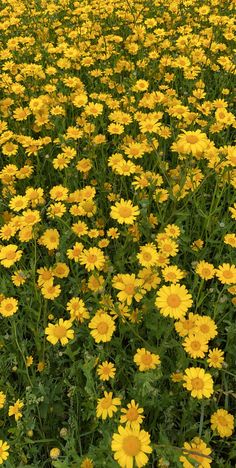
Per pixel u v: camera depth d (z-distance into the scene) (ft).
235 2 6.01
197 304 2.66
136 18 5.71
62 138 3.59
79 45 5.21
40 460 2.35
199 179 3.38
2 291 2.80
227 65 4.51
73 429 2.18
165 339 2.34
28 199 3.15
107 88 4.68
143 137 3.82
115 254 3.15
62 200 3.36
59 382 2.53
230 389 2.55
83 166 3.60
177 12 5.99
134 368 2.58
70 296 3.01
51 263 3.20
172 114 3.82
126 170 3.22
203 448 2.01
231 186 3.56
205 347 2.29
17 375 2.70
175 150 3.29
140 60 4.83
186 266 3.19
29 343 2.68
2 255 2.80
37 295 2.61
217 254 3.03
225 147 3.21
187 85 4.50
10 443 2.13
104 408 2.06
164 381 2.55
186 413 2.24
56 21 6.12
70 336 2.39
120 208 2.79
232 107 4.53
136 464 1.78
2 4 7.24
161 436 1.94
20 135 3.94
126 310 2.52
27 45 5.37
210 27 5.74
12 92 4.61
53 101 4.20
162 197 3.23
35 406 2.35
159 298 2.28
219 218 3.37
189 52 4.68
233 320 2.79
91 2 6.33
